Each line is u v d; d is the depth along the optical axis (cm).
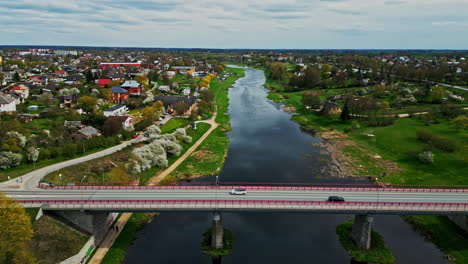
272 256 7881
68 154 11744
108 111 17212
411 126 17712
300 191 8981
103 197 8406
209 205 7781
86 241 7531
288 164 13488
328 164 13550
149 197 8425
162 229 8988
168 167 12850
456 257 7831
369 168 13112
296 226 9244
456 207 7806
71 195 8525
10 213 6431
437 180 11706
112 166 11381
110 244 8138
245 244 8344
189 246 8244
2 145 10962
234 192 8669
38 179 9606
